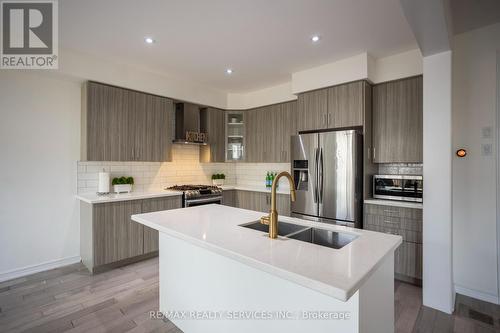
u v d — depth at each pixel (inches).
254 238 58.1
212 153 179.2
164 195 140.9
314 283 37.6
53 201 125.0
